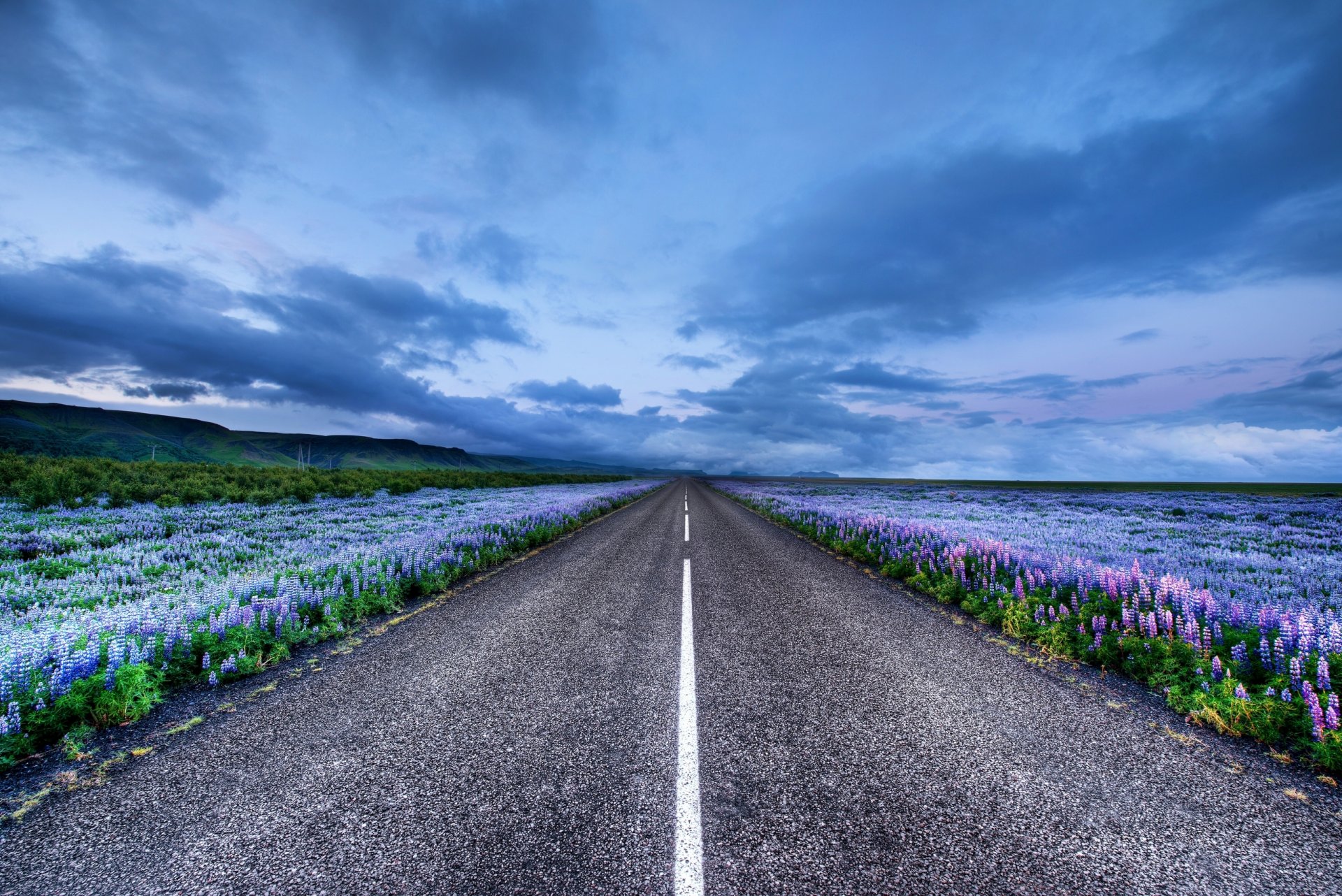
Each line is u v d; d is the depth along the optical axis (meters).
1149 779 3.49
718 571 10.97
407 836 2.89
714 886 2.52
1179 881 2.60
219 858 2.74
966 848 2.80
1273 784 3.45
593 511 24.39
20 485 17.61
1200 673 4.80
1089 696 4.82
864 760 3.68
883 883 2.55
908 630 6.87
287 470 32.09
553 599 8.51
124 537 12.04
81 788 3.38
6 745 3.69
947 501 30.50
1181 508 23.16
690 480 122.00
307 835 2.91
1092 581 7.40
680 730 4.11
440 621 7.23
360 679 5.20
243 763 3.67
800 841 2.83
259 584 7.13
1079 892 2.52
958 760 3.68
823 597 8.74
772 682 5.11
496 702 4.66
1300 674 4.36
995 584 8.20
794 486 69.00
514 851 2.76
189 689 4.99
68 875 2.63
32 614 5.82
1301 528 15.78
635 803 3.18
